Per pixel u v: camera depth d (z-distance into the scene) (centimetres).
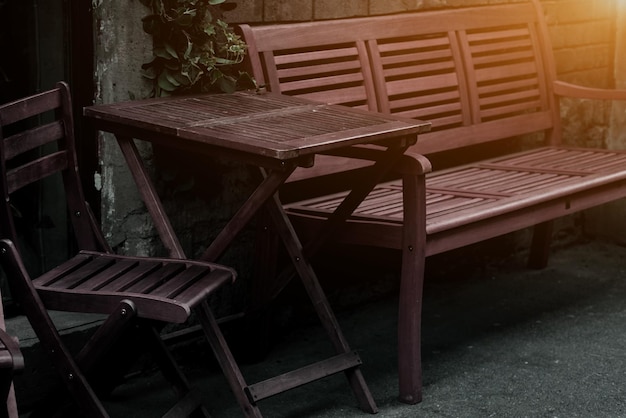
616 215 655
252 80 443
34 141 355
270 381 376
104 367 364
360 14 504
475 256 601
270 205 416
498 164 550
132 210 430
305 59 464
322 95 469
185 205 443
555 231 643
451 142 530
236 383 365
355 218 425
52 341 330
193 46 429
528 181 503
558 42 617
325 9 489
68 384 333
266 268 445
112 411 402
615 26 652
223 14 449
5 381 255
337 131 368
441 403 414
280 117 391
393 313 527
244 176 464
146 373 438
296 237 416
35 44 426
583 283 582
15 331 396
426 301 547
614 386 434
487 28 563
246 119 383
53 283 345
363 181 400
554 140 600
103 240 382
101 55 420
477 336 495
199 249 452
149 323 360
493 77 558
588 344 485
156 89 427
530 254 605
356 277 534
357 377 406
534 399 420
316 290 413
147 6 420
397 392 426
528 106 581
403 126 383
